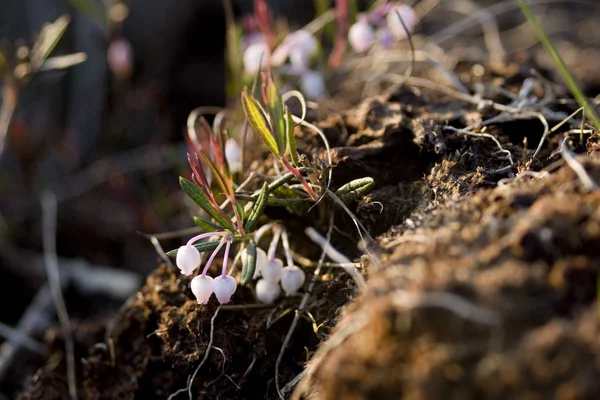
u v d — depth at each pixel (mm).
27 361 352
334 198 268
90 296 396
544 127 291
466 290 210
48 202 428
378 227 273
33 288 412
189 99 562
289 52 359
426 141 284
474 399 202
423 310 209
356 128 298
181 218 412
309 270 282
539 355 201
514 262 213
